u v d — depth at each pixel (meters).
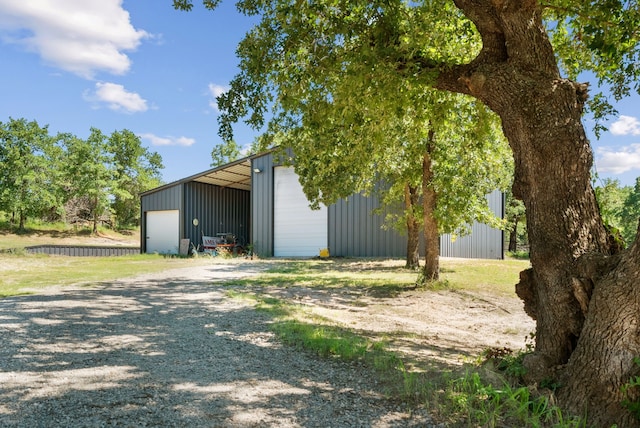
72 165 46.84
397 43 5.41
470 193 11.11
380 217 21.45
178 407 3.35
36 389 3.64
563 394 3.40
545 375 3.66
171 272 15.40
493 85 4.33
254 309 7.99
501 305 10.27
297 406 3.45
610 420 3.07
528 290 4.35
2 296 8.92
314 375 4.27
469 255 23.55
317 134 8.33
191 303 8.60
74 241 43.69
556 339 3.75
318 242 23.28
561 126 3.97
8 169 43.03
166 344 5.35
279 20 5.74
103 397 3.50
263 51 5.86
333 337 5.80
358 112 6.81
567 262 3.78
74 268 16.56
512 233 41.84
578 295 3.54
